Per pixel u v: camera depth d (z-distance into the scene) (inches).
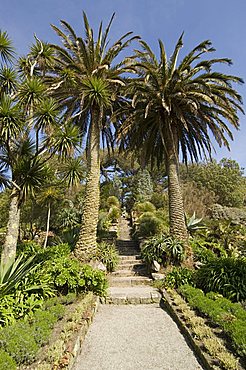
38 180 267.6
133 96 381.7
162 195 861.2
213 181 1043.9
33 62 306.7
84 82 339.3
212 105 381.1
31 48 305.1
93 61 384.5
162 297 251.3
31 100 248.7
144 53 408.2
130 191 1026.7
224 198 1015.6
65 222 587.5
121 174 1131.9
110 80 376.8
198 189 993.5
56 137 251.1
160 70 388.5
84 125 436.5
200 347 137.6
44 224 608.7
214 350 126.4
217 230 518.3
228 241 458.9
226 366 109.7
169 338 163.6
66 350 125.2
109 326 188.2
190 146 457.4
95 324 192.7
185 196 914.1
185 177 1163.3
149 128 437.1
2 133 220.7
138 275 334.0
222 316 155.3
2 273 176.7
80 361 134.3
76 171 319.9
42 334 126.8
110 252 355.9
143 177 954.1
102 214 629.9
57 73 377.4
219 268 240.1
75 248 342.3
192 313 185.8
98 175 373.4
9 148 251.3
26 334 120.0
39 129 246.7
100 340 162.4
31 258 205.2
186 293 224.5
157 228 463.5
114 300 247.6
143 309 231.0
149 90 383.2
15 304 154.7
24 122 241.1
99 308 233.0
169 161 396.5
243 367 109.0
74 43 393.4
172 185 385.4
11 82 271.4
